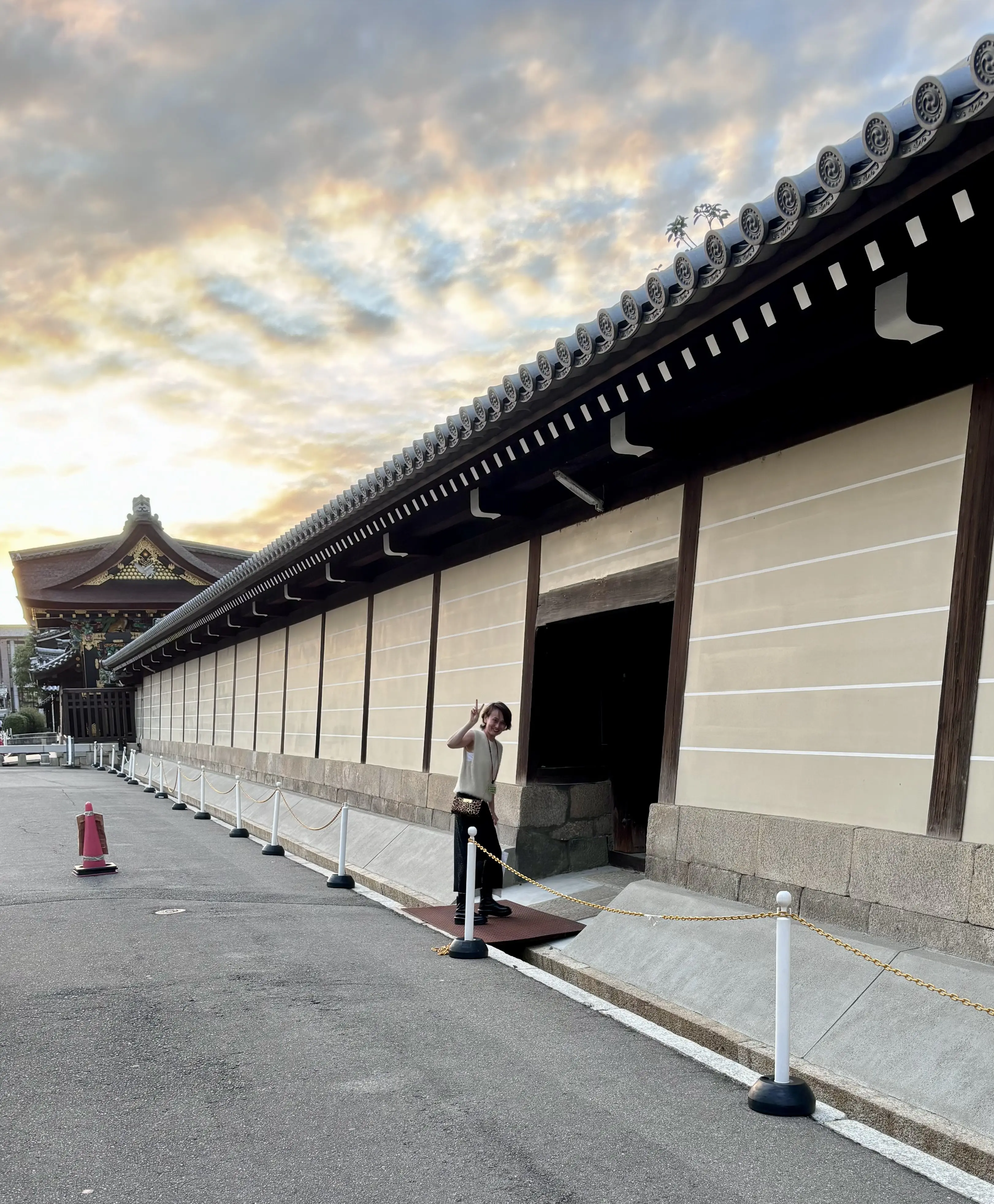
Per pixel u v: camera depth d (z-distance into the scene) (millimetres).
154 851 13266
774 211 4543
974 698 5242
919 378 5777
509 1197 3453
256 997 5930
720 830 6949
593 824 10195
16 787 26562
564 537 9719
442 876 10023
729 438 7379
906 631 5730
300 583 16766
